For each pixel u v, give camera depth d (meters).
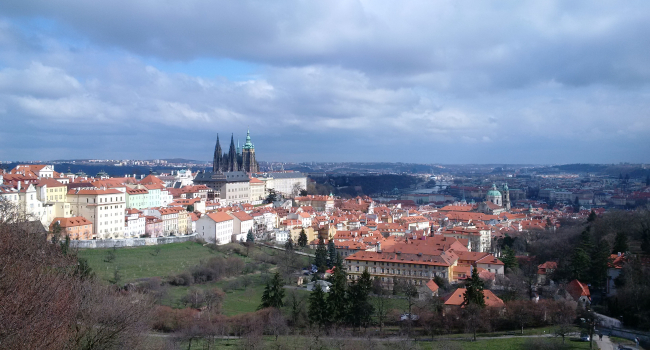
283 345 194.62
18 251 119.88
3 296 91.94
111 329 123.38
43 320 94.62
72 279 139.25
